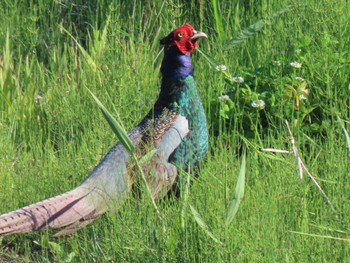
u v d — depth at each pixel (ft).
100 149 47.39
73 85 56.75
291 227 39.70
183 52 44.45
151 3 65.21
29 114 55.11
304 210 40.22
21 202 44.93
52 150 49.98
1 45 64.08
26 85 58.49
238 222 39.22
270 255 36.50
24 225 39.19
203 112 44.98
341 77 52.70
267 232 37.65
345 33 57.31
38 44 64.85
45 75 61.57
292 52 55.31
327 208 41.19
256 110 51.19
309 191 42.83
